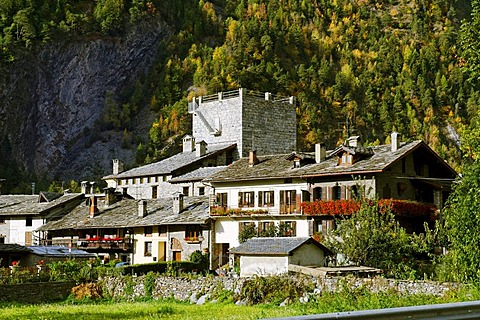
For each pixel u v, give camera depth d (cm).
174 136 16575
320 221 6281
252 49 19562
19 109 16662
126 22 19925
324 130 18925
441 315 1312
